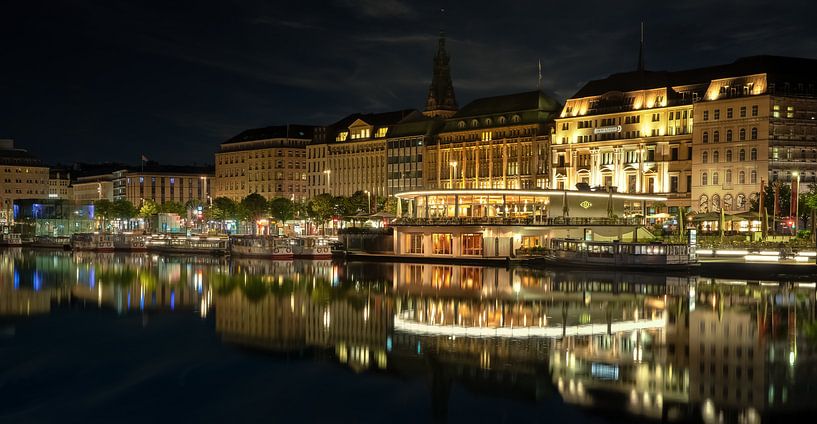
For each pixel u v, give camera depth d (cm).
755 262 10694
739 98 15888
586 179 18400
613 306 7631
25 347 6141
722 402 4509
